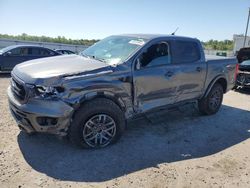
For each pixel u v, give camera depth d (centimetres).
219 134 546
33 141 457
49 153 421
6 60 1241
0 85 934
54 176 362
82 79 403
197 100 623
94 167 390
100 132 437
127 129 539
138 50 472
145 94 485
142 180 365
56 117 387
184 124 590
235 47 3528
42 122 390
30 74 404
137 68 465
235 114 694
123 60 457
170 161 421
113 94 437
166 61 520
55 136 478
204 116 656
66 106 391
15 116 423
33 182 346
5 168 372
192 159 432
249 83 929
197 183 366
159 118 616
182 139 509
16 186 336
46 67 432
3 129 499
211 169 405
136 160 417
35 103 385
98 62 459
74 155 419
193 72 569
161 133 530
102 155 425
